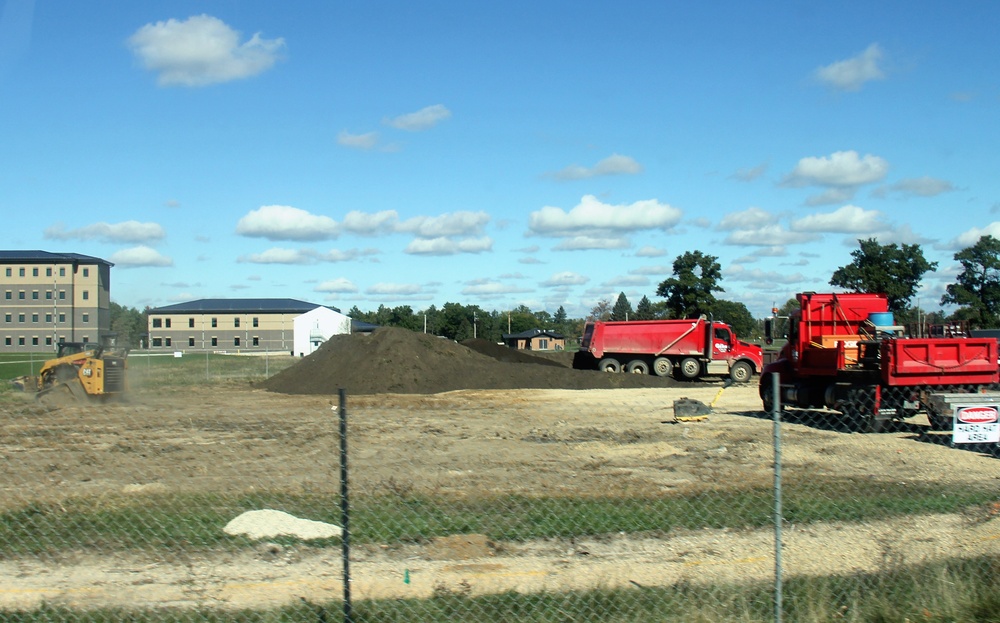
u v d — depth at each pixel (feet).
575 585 23.39
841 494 35.12
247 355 249.75
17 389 83.51
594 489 36.70
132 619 20.56
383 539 27.45
